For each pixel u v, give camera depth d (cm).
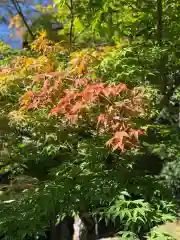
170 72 556
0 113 402
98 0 563
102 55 430
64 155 435
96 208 404
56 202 379
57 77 369
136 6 571
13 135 412
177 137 452
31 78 405
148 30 584
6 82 402
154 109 426
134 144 326
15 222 361
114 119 324
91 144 391
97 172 398
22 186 409
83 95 333
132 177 415
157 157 569
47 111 391
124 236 375
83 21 625
